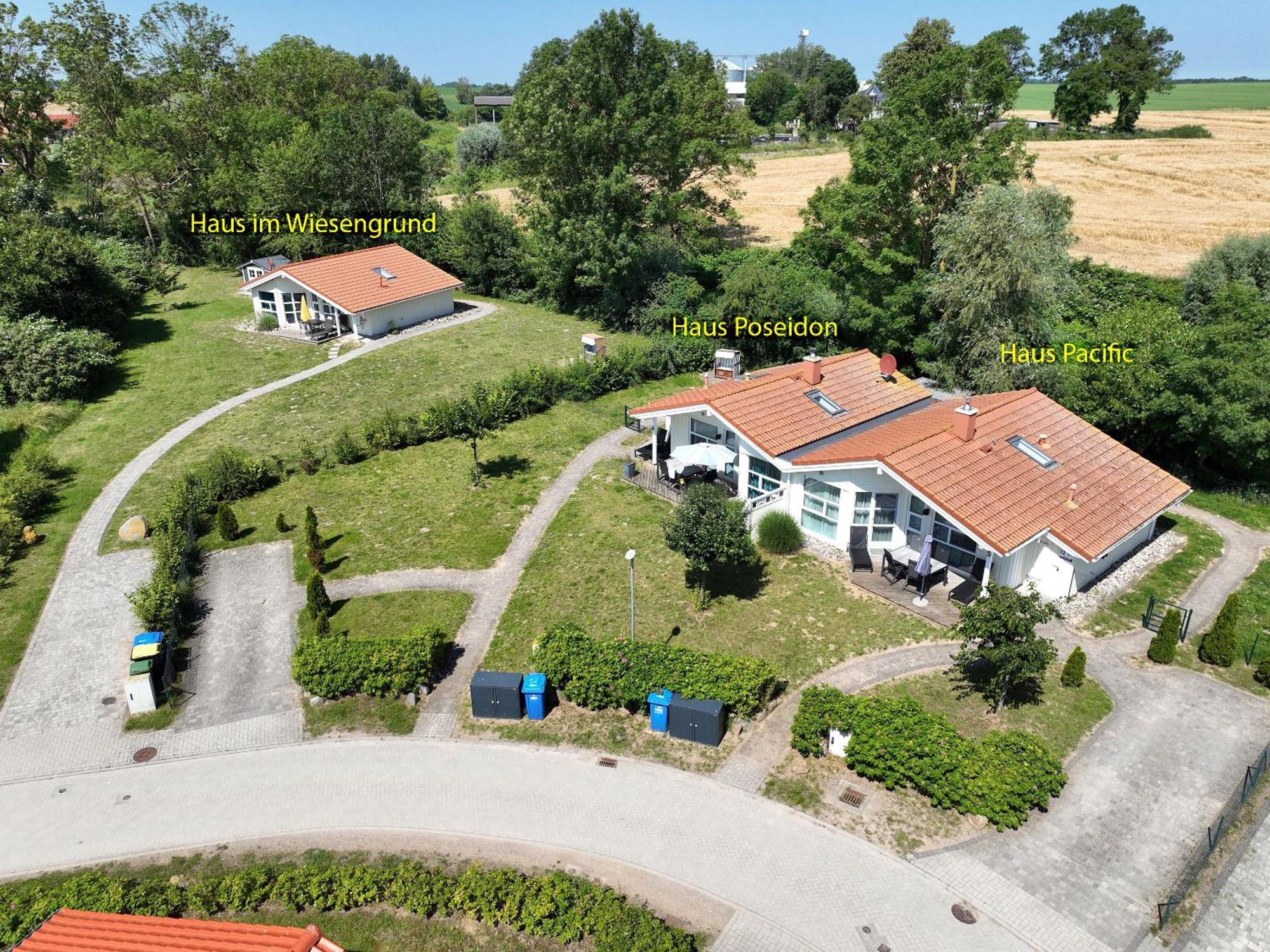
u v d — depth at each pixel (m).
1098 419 34.56
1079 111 108.25
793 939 15.48
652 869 17.02
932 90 42.94
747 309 49.34
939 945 15.34
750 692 20.31
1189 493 32.25
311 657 21.95
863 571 27.75
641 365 46.22
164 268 66.62
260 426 40.47
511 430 40.00
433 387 45.06
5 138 75.50
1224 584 27.75
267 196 67.06
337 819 18.52
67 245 49.34
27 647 24.77
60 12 77.88
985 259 39.06
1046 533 25.56
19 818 18.80
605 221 54.78
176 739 21.12
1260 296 47.75
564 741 20.70
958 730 20.78
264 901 16.44
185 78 82.00
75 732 21.42
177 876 17.17
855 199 45.97
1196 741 20.58
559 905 15.80
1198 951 15.34
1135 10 114.06
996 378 39.59
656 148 55.25
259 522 31.81
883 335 46.56
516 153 59.09
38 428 39.19
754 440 29.75
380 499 33.47
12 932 15.52
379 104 89.38
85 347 44.31
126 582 28.05
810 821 18.11
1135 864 17.09
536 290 62.25
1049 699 21.98
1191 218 70.94
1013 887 16.53
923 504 27.03
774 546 28.75
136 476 35.50
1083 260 58.44
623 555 28.89
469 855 17.48
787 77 155.25
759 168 104.06
